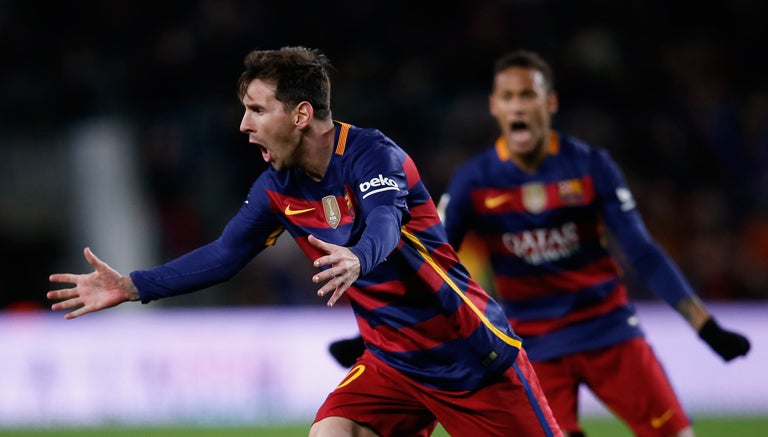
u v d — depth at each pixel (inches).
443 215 754.2
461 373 558.9
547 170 738.2
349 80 1817.2
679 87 1877.5
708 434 1157.7
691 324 693.9
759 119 1807.3
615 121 1820.9
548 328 743.7
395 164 523.8
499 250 754.8
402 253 537.0
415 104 1772.9
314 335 1363.2
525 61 743.7
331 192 536.1
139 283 556.7
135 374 1341.0
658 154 1788.9
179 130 1728.6
